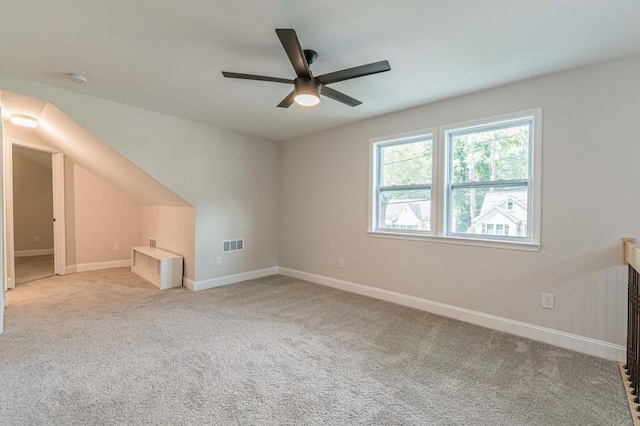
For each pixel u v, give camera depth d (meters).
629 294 2.23
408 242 3.67
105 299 3.81
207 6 1.81
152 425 1.66
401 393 1.97
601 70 2.47
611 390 2.00
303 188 4.95
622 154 2.40
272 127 4.47
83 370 2.19
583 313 2.56
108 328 2.92
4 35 2.14
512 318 2.91
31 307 3.47
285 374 2.18
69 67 2.63
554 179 2.68
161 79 2.85
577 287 2.59
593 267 2.52
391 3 1.77
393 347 2.61
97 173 5.07
